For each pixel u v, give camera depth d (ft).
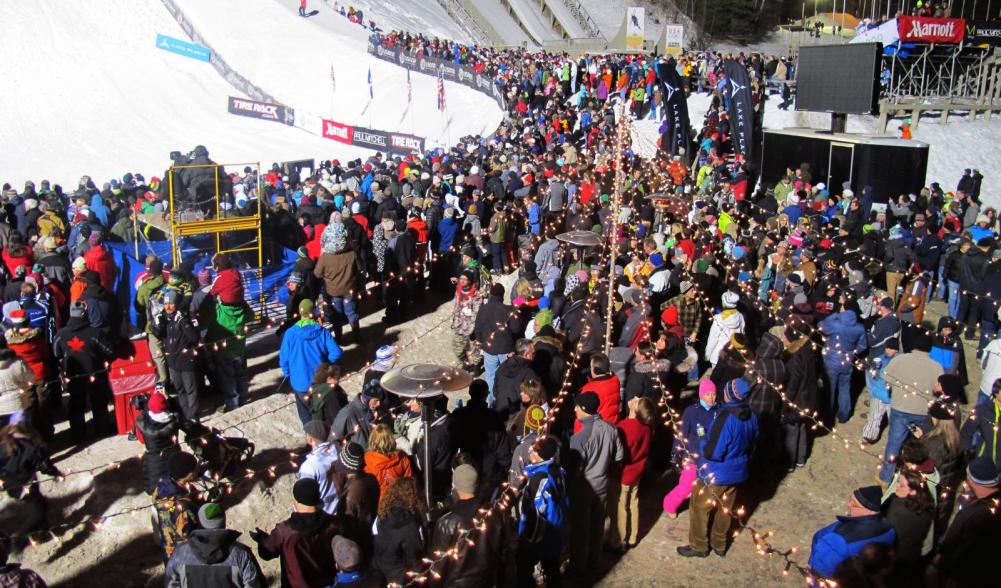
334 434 27.63
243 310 36.40
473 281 42.32
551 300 40.73
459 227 54.60
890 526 20.20
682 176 75.46
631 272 42.27
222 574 19.34
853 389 41.60
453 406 38.32
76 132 120.67
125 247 46.39
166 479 23.80
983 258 46.19
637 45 170.71
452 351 45.21
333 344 33.47
